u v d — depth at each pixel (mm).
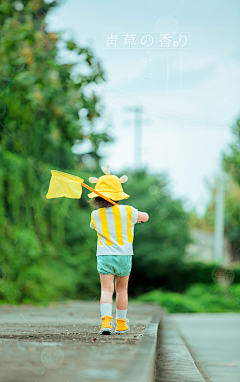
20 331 4055
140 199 26906
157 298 20109
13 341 3186
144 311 9039
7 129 9734
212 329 8188
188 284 26781
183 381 3258
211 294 22516
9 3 9750
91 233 18609
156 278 27250
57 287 13781
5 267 10109
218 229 26844
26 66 9656
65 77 10242
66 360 2457
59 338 3480
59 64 10320
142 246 26391
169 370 3717
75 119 10656
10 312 7809
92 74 10508
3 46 9320
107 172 4387
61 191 4023
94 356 2584
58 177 4039
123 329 4199
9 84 9445
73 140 11492
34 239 10531
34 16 10375
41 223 11453
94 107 10867
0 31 9523
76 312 8078
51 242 12133
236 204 32844
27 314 7254
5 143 10008
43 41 9906
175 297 19844
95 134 11734
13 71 9461
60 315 7141
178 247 26609
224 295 22125
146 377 1984
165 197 26797
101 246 4160
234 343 6145
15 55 9484
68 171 11711
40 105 9953
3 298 10109
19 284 10672
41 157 10969
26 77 9281
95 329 4414
